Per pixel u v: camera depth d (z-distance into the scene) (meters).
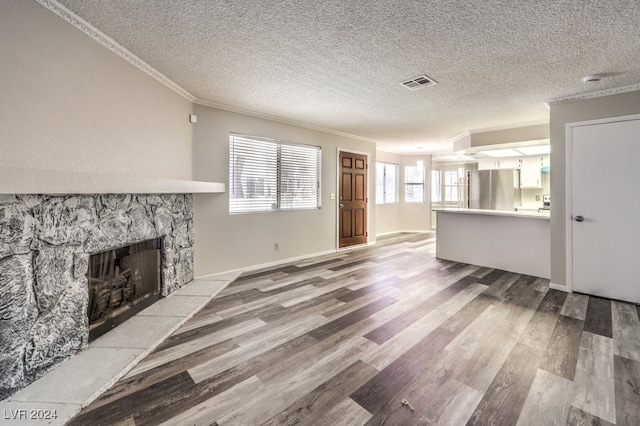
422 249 5.78
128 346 2.04
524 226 3.96
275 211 4.45
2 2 1.52
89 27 1.98
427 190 8.17
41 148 1.72
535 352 2.02
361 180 5.97
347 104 3.62
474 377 1.74
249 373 1.79
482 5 1.70
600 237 3.07
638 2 1.65
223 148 3.78
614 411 1.46
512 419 1.41
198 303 2.84
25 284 1.60
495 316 2.61
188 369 1.83
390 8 1.74
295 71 2.67
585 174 3.14
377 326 2.42
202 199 3.62
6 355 1.51
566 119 3.26
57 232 1.79
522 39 2.08
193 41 2.17
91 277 2.16
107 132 2.21
